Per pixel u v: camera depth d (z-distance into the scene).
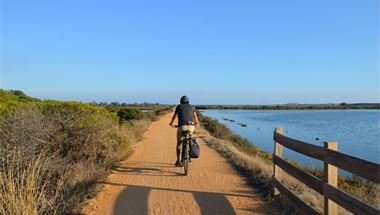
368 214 5.00
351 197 5.44
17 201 6.27
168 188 9.79
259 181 10.35
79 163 11.19
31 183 6.75
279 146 8.91
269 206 8.20
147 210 7.91
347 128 57.09
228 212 7.80
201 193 9.30
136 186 9.95
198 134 29.95
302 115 120.69
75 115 13.52
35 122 11.34
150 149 18.20
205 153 17.03
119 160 13.94
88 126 13.02
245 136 44.97
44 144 11.16
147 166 13.02
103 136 13.67
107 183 10.22
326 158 6.20
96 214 7.61
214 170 12.43
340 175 15.40
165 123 44.41
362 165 5.14
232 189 9.72
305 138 41.12
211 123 49.06
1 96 22.50
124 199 8.67
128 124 28.62
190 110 11.78
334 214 6.16
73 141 12.38
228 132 40.12
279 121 80.50
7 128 10.77
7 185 6.71
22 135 10.54
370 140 38.81
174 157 15.31
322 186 6.35
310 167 16.39
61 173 9.57
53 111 13.80
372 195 11.15
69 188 8.81
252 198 8.86
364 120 83.19
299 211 7.34
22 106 13.23
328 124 67.81
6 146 9.85
